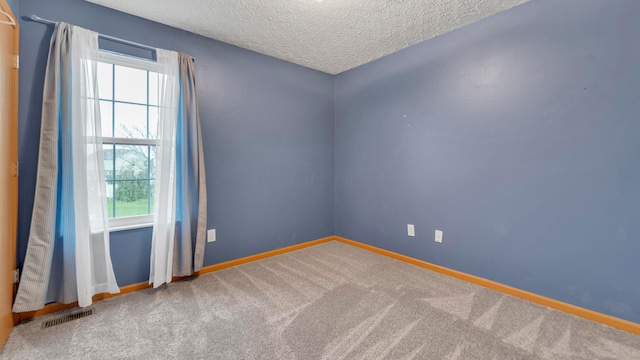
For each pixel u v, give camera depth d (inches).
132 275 84.9
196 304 76.7
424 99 104.0
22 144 68.0
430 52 101.2
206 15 83.6
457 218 95.7
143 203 87.9
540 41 76.0
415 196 108.3
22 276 65.2
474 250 91.6
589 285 69.9
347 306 75.4
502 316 70.5
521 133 80.3
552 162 75.1
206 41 97.9
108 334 63.1
